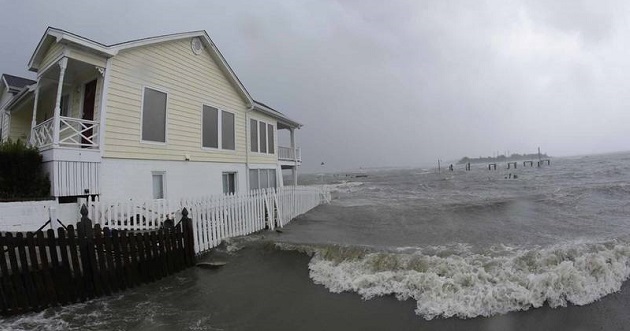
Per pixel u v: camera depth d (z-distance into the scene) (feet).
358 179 294.66
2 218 25.41
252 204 40.55
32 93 45.55
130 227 29.84
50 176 29.43
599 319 18.10
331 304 20.56
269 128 66.95
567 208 58.65
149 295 22.30
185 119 43.04
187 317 18.98
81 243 21.21
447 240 36.29
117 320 18.58
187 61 43.83
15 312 19.07
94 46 31.76
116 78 34.45
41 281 19.92
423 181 196.75
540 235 37.45
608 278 22.17
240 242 33.04
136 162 36.06
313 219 54.90
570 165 291.79
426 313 19.10
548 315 18.60
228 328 17.75
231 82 52.44
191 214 30.30
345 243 32.35
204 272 26.89
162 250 25.86
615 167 196.75
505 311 19.08
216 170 48.39
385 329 17.58
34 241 19.79
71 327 17.75
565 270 21.80
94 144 32.58
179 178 41.50
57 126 29.53
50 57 35.50
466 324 17.89
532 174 196.13
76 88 39.47
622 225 41.91
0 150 28.89
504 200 72.13
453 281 21.52
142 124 36.96
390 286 22.25
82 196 30.89
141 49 37.37
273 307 20.27
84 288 21.24
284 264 27.61
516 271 22.97
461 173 296.10
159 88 39.37
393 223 50.03
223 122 50.70
